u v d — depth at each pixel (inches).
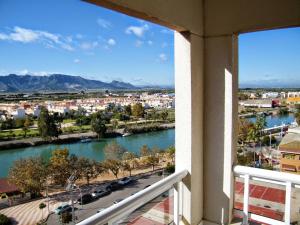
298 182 73.3
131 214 55.7
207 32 90.7
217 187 92.7
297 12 72.6
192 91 84.7
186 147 85.9
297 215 77.8
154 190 61.5
